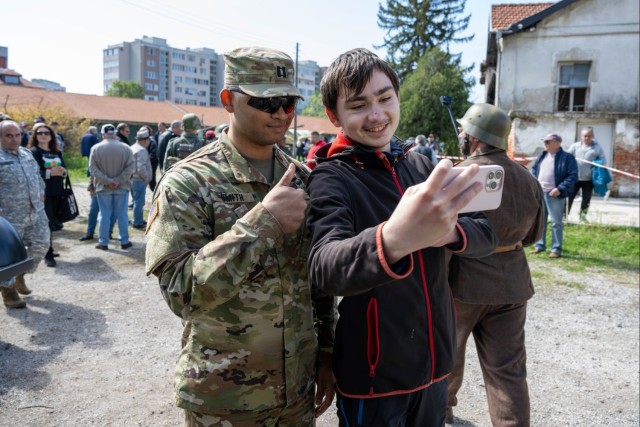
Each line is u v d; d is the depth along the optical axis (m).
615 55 14.63
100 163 7.00
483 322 2.59
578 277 6.08
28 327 4.36
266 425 1.58
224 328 1.52
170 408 3.12
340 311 1.59
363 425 1.54
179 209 1.47
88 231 7.79
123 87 95.81
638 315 4.87
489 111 2.65
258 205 1.39
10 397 3.20
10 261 2.76
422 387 1.55
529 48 15.05
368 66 1.50
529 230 2.65
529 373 3.68
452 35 35.09
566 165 6.81
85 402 3.17
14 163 4.79
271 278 1.55
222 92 1.57
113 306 4.93
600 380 3.58
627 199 14.09
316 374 1.79
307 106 91.06
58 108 24.23
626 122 14.47
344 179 1.49
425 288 1.55
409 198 1.00
